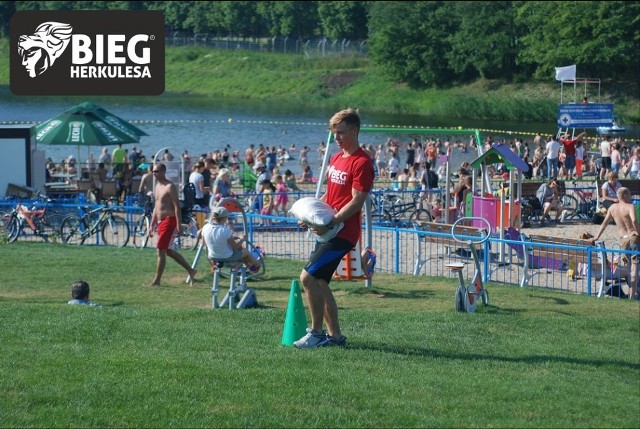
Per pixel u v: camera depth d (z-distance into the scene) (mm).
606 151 49781
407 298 17781
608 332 15117
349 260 18188
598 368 12141
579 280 21969
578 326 15344
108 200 36688
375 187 47125
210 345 11492
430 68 115875
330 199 11156
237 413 8672
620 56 97938
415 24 116625
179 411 8688
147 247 26953
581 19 99500
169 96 131375
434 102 111312
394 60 118500
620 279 20469
